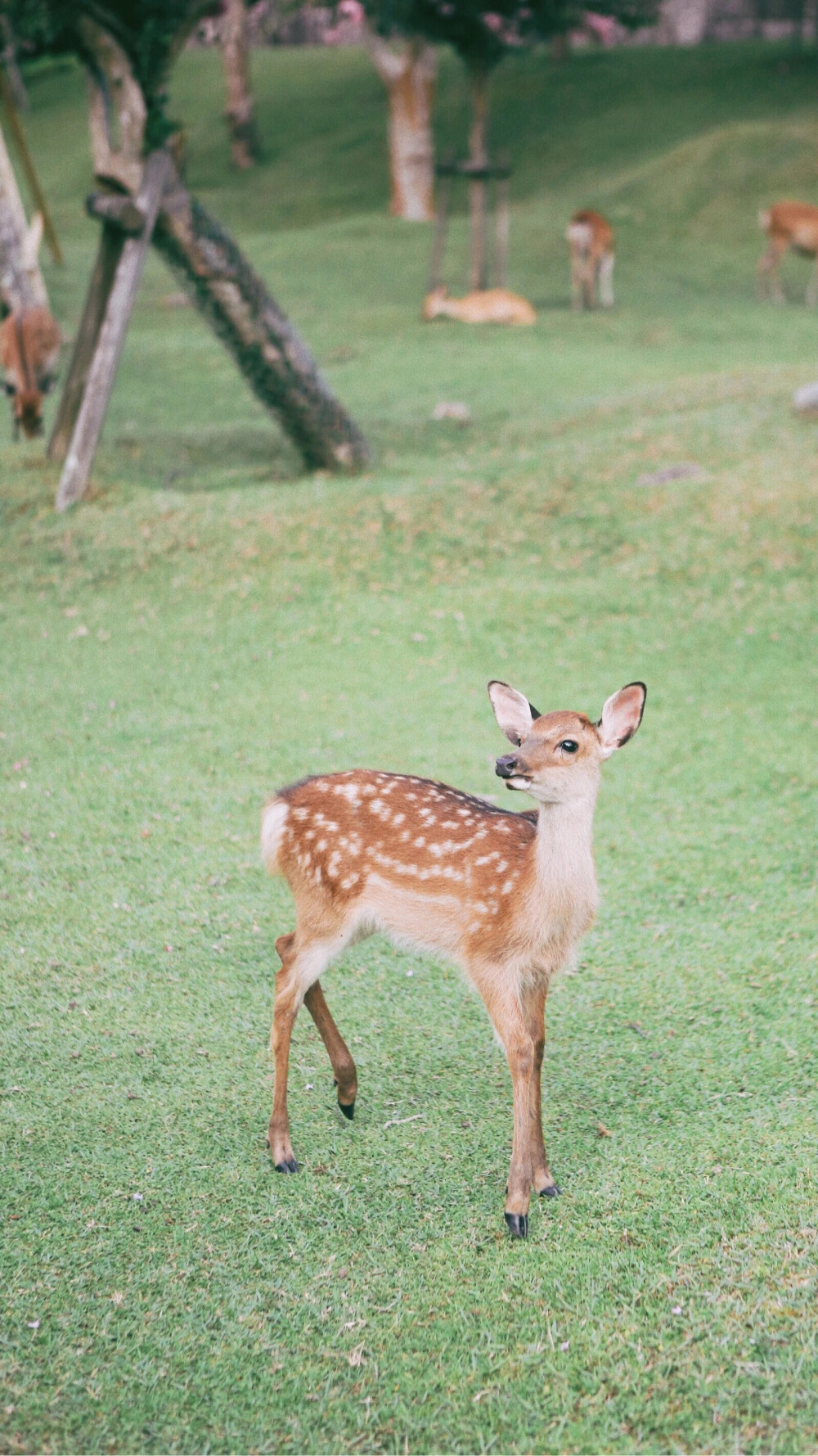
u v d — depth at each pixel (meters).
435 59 45.41
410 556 16.64
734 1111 7.23
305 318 33.12
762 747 12.18
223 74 68.38
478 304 32.56
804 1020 8.13
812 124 47.84
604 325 32.41
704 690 13.46
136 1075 7.61
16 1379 5.44
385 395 25.69
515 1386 5.37
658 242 41.22
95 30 15.73
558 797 6.34
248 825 10.77
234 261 17.58
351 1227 6.38
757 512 17.11
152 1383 5.43
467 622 14.99
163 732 12.49
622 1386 5.34
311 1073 7.72
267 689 13.48
